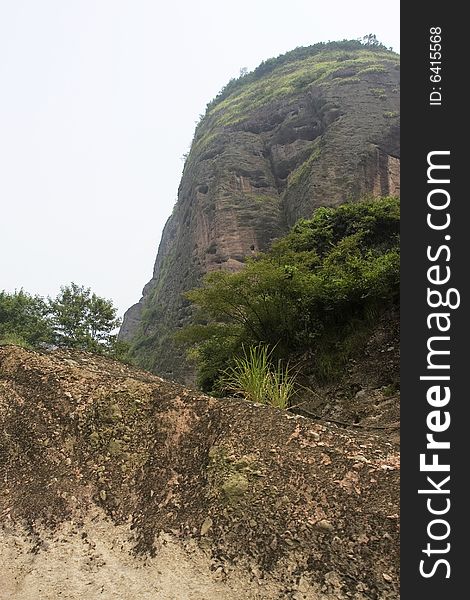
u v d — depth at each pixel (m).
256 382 5.03
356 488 3.01
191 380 29.89
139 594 2.93
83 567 3.13
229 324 10.79
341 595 2.61
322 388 9.15
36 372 4.37
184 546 3.07
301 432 3.47
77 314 24.56
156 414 3.84
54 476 3.62
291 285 9.85
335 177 32.72
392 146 34.06
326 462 3.21
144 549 3.14
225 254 34.50
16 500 3.58
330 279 10.12
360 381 8.71
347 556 2.72
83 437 3.80
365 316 9.55
